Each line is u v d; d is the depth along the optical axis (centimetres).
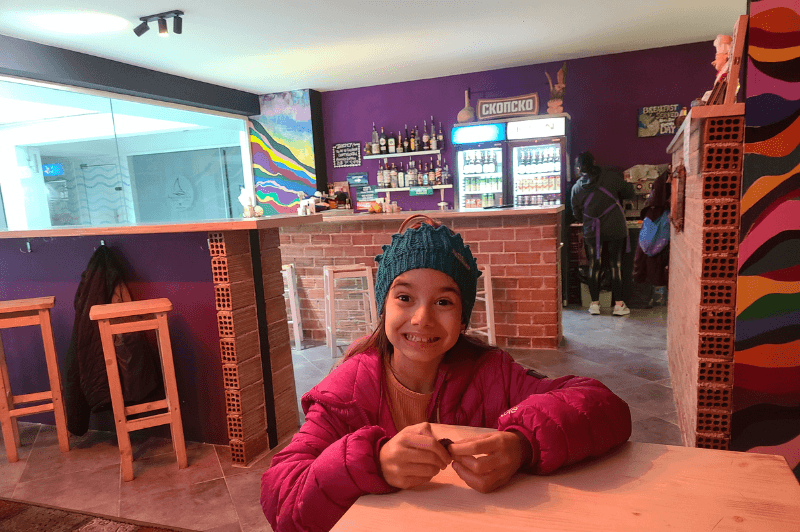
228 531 192
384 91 665
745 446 173
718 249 168
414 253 82
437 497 62
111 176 706
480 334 405
